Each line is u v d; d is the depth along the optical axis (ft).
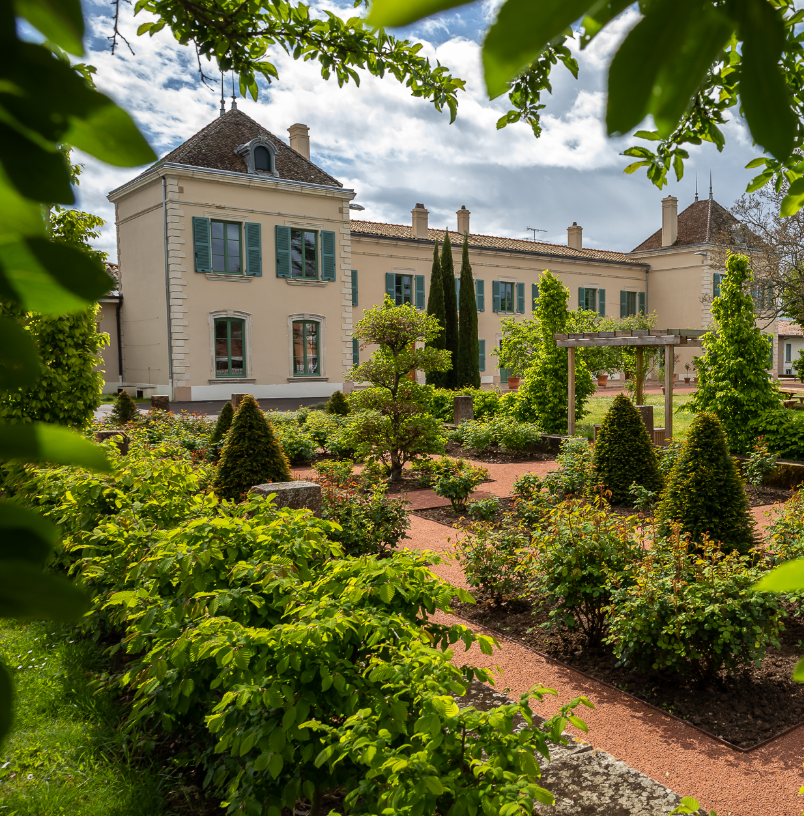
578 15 0.97
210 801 9.71
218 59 11.19
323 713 8.21
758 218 59.88
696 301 116.67
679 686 14.52
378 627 8.26
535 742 6.96
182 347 71.97
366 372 38.40
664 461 33.22
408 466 43.01
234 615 10.23
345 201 82.23
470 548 19.80
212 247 73.51
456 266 98.07
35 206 1.21
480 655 16.39
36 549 1.40
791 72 5.22
